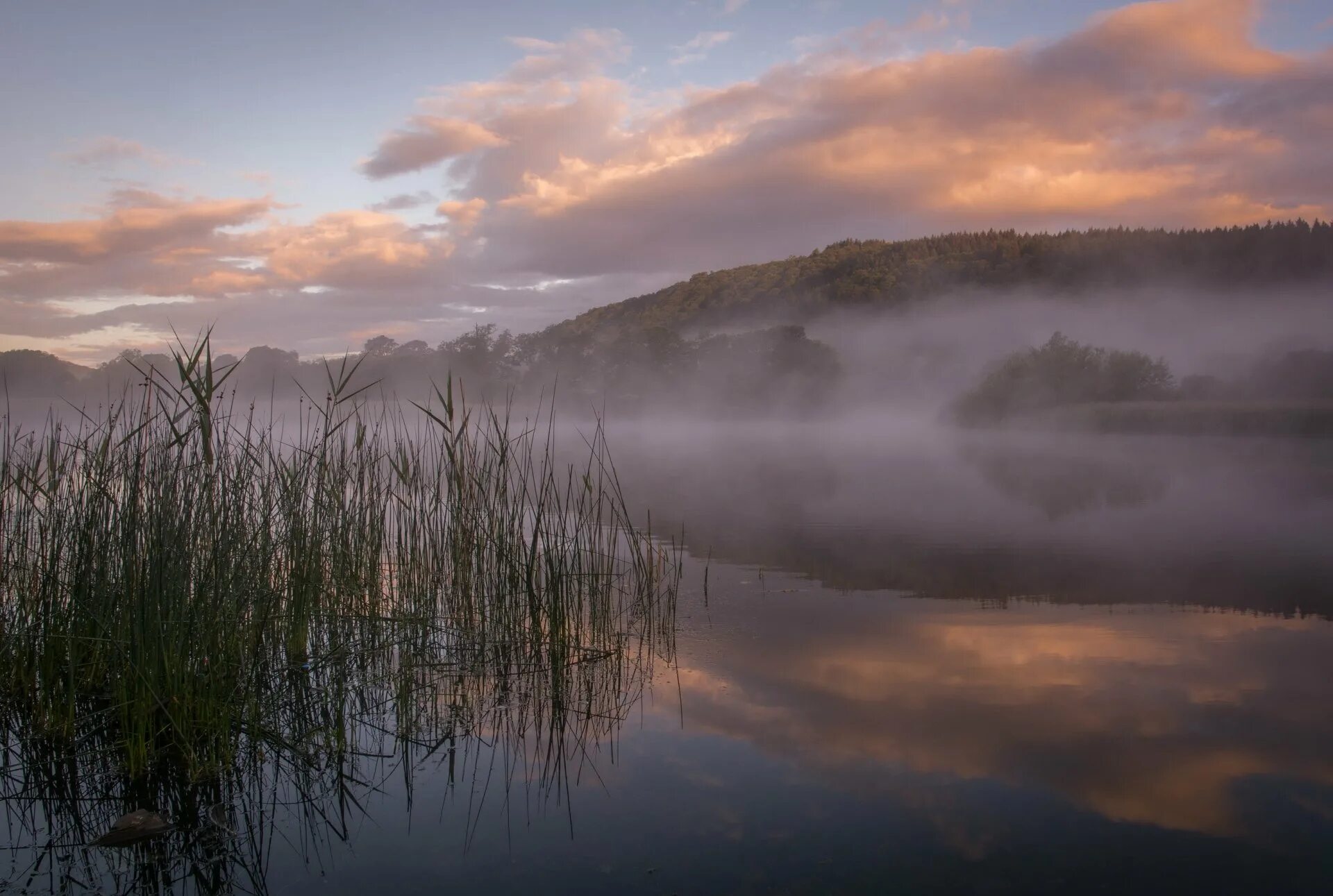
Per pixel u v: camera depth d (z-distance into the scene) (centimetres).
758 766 326
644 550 777
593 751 345
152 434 437
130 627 361
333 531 505
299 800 306
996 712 373
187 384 398
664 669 447
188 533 398
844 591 617
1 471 451
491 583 518
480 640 487
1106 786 302
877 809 289
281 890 245
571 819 288
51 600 387
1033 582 633
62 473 450
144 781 322
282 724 377
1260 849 261
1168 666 432
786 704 391
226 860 263
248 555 426
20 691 404
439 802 303
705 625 527
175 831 284
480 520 534
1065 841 267
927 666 439
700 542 823
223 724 339
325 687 414
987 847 264
